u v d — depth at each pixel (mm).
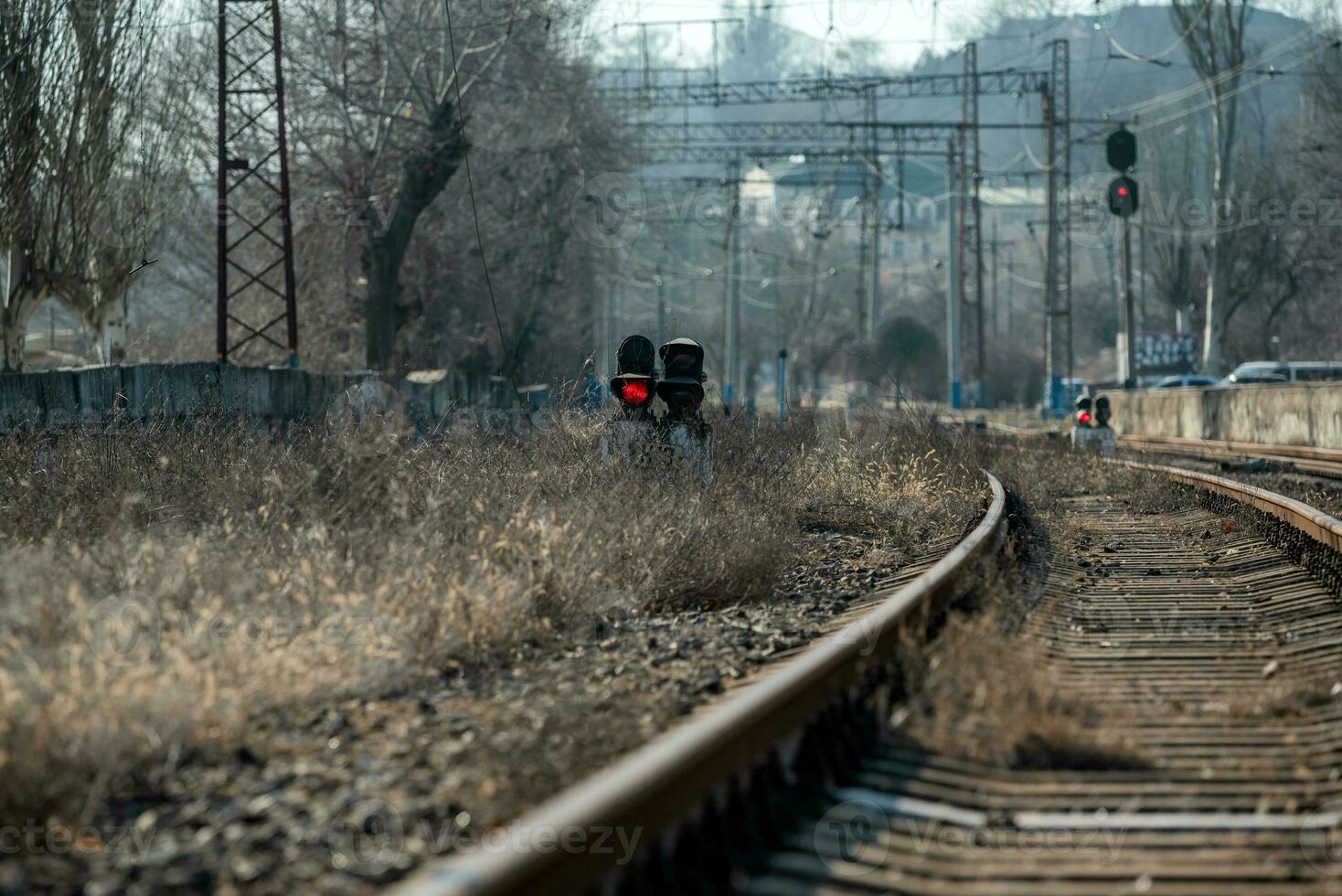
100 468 26297
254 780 11289
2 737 10797
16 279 53344
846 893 8891
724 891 8766
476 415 37125
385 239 74000
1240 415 76438
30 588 15578
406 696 14633
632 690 14766
